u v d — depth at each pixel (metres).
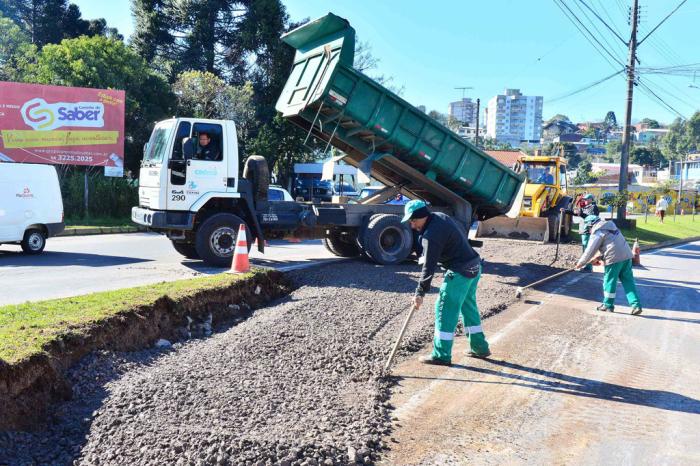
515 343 6.96
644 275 13.70
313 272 10.34
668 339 7.46
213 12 37.84
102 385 5.00
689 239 27.11
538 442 4.34
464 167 12.71
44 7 45.50
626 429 4.61
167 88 29.84
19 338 5.02
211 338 6.59
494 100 186.88
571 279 12.09
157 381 4.92
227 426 4.15
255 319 7.21
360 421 4.46
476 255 5.99
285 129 34.12
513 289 10.30
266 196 11.95
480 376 5.75
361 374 5.50
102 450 3.84
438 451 4.15
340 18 10.80
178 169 10.84
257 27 35.31
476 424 4.62
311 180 35.09
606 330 7.80
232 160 11.23
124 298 6.69
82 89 21.30
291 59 35.81
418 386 5.41
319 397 4.86
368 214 12.43
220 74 38.41
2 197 12.41
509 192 13.65
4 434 4.05
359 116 11.38
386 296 8.67
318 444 3.98
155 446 3.84
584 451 4.21
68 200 21.97
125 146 27.67
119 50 27.17
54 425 4.34
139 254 13.40
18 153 20.64
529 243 17.22
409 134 11.96
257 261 12.20
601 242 8.97
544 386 5.52
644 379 5.82
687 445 4.35
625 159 25.66
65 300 6.61
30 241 12.98
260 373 5.29
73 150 21.41
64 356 5.07
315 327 6.80
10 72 31.05
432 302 8.48
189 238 11.59
